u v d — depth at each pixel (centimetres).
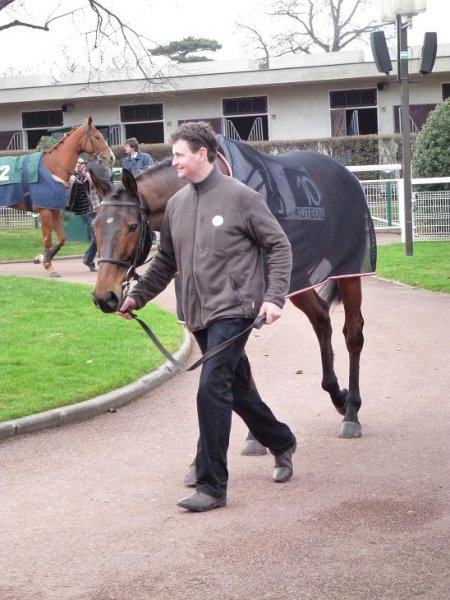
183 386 832
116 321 1082
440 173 2083
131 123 3281
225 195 508
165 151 2969
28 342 955
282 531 477
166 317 1127
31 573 436
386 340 995
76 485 568
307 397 774
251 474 579
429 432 655
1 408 718
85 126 1543
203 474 513
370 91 3180
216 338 505
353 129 3142
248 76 3109
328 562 435
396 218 2109
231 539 469
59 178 1531
